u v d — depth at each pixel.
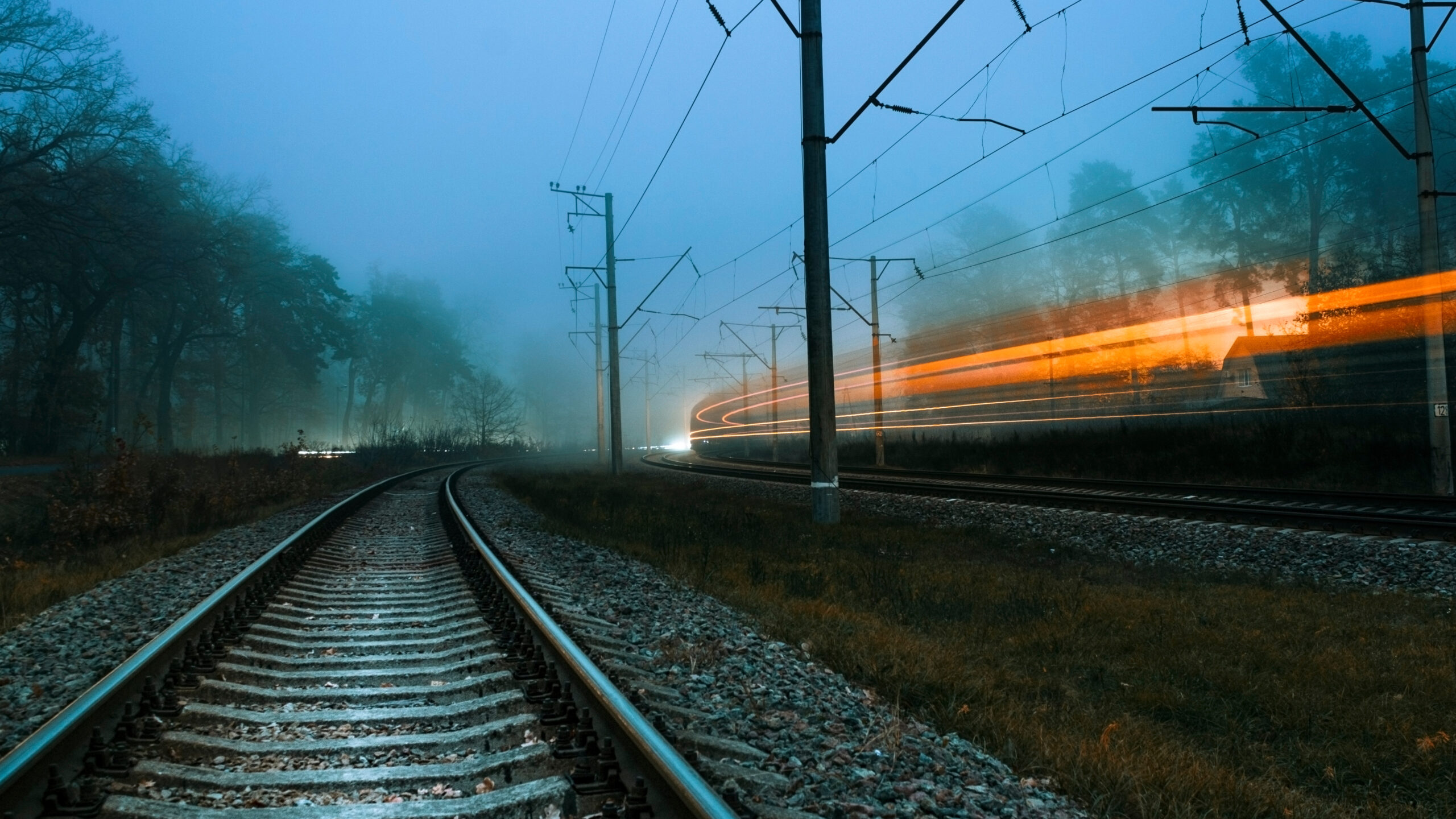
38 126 36.62
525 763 3.79
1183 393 50.91
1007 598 9.71
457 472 35.38
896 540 14.70
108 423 53.97
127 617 7.79
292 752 4.11
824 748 4.54
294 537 11.95
